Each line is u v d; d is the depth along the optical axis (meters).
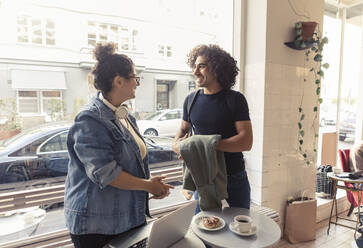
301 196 2.68
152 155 2.09
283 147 2.50
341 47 3.40
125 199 1.06
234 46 2.44
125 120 1.19
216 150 1.36
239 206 1.47
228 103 1.37
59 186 1.68
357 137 3.78
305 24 2.31
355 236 2.50
